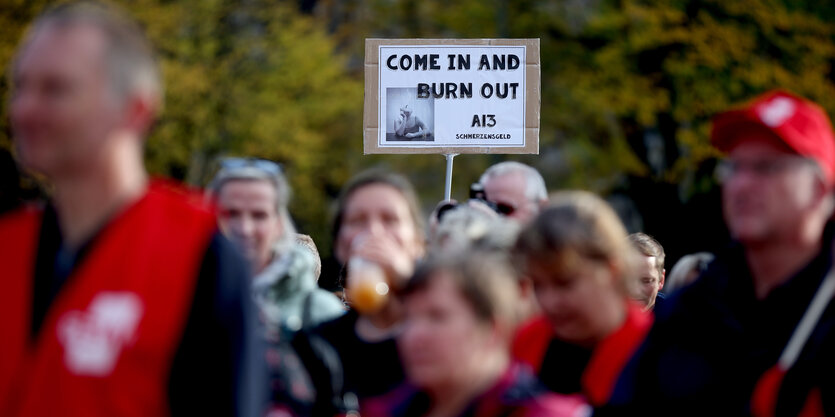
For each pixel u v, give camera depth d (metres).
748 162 9.73
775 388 9.33
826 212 9.79
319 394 11.23
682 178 69.88
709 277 10.14
